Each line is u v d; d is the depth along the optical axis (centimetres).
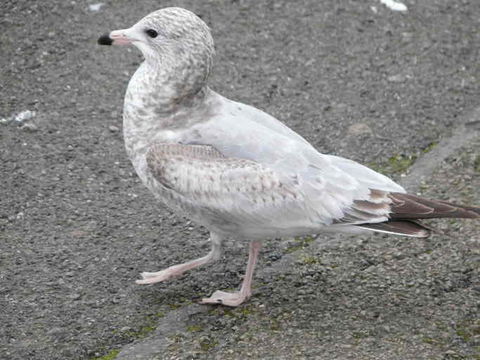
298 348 852
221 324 891
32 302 915
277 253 1004
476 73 1324
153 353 852
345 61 1330
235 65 1305
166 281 958
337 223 873
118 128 1188
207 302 914
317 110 1237
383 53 1352
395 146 1178
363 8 1437
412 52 1357
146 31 902
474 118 1232
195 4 1412
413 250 1001
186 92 895
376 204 867
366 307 911
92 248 997
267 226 886
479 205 1063
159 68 895
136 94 903
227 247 1013
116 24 1356
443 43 1380
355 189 871
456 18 1434
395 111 1241
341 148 1171
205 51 897
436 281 951
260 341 863
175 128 897
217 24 1378
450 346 858
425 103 1260
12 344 861
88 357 852
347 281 953
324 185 870
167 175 880
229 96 1248
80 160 1129
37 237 1006
